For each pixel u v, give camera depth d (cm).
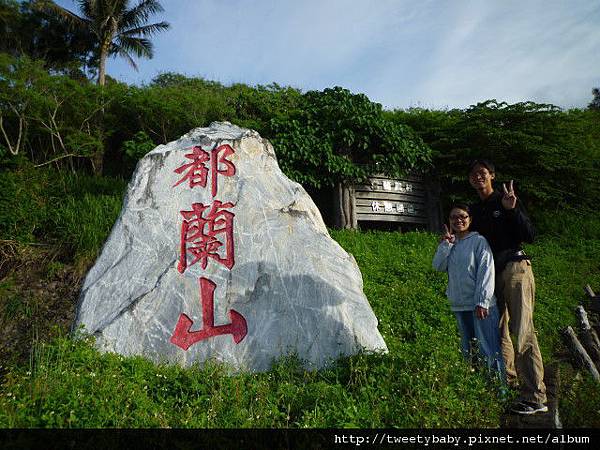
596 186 1223
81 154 1120
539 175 1171
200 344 500
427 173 1162
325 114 1066
